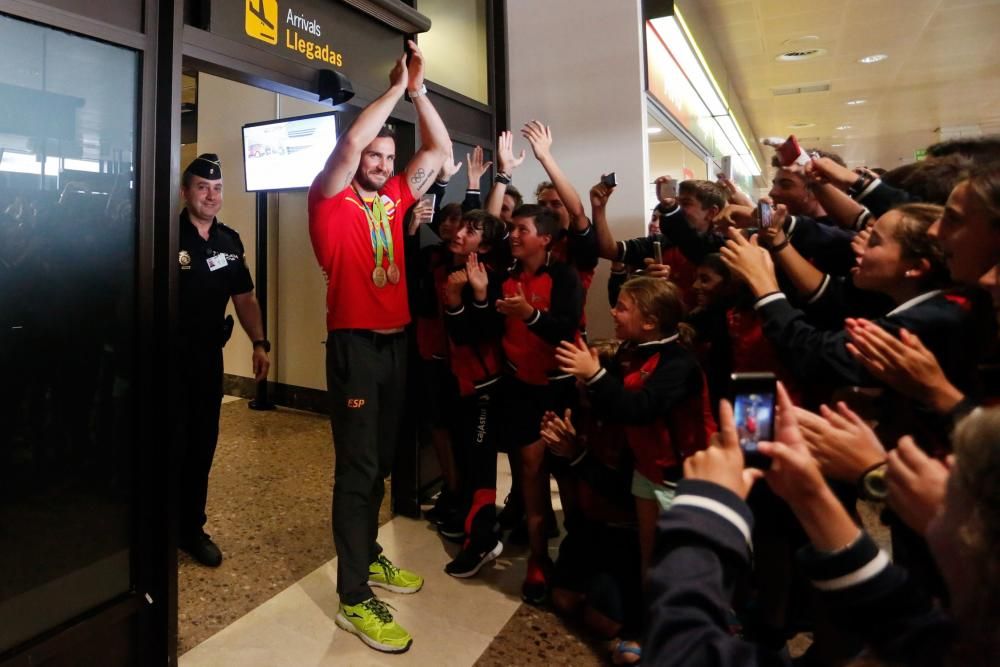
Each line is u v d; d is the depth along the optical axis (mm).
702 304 2047
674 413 1760
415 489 2916
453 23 3461
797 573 1638
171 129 1661
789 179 2078
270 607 2127
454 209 2604
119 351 1633
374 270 2035
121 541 1653
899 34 5984
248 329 2848
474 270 2246
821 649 1417
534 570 2186
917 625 625
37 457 1478
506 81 3639
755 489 1593
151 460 1688
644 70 3543
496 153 3576
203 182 2480
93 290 1573
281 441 4020
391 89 1882
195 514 2438
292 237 4777
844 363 1270
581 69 3635
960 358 1149
